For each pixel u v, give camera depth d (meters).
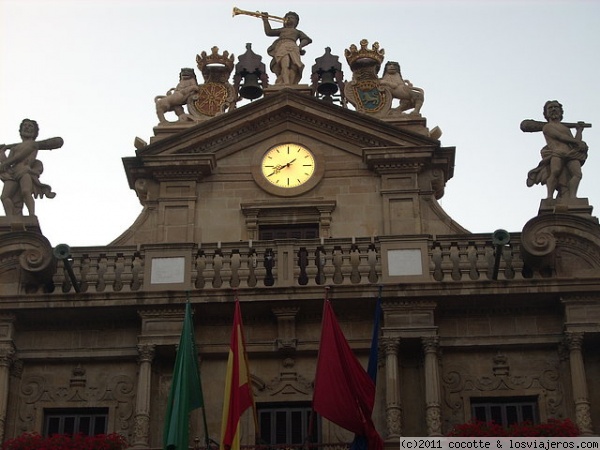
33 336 31.28
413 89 35.09
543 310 31.03
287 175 33.88
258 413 30.52
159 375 30.73
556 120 33.41
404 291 30.62
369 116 33.91
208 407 30.52
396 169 33.66
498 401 30.56
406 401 30.22
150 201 33.66
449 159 33.72
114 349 31.03
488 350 30.86
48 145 33.56
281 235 33.41
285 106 34.25
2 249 31.66
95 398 30.77
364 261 31.36
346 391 28.39
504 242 30.27
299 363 30.92
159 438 30.05
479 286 30.66
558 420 29.02
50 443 28.91
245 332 31.11
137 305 30.81
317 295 30.72
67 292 31.47
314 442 30.11
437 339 30.34
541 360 30.75
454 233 32.94
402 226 32.97
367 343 30.86
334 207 33.38
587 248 31.39
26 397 30.81
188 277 31.19
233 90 35.38
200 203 33.59
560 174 32.84
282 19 36.56
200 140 34.06
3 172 33.22
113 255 31.84
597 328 30.22
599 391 30.12
